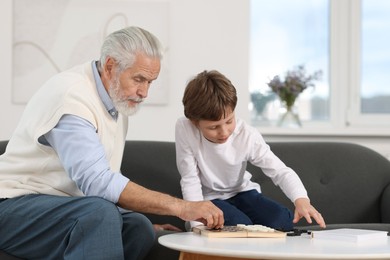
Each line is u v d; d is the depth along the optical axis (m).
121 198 2.21
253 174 3.32
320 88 4.43
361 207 3.33
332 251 1.81
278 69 4.42
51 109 2.28
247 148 2.82
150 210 2.22
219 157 2.81
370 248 1.88
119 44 2.34
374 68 4.42
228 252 1.81
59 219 2.18
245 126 2.87
